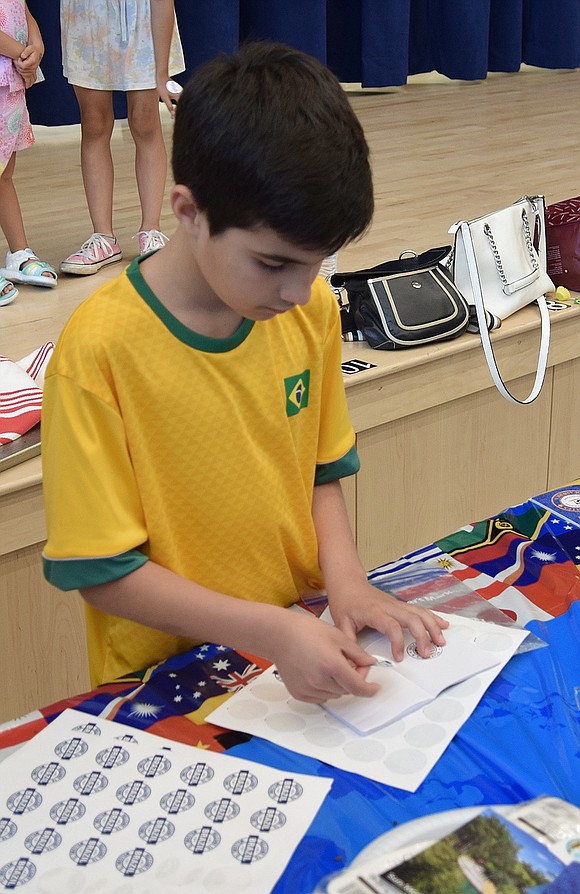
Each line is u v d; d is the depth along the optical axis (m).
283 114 0.76
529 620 0.99
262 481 1.02
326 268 2.42
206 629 0.91
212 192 0.78
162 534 0.98
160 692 0.92
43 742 0.84
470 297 2.39
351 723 0.86
